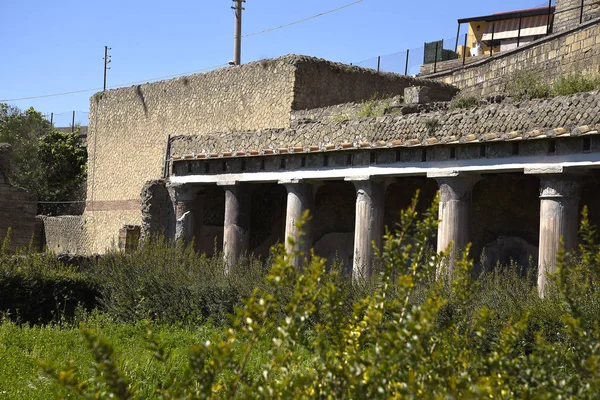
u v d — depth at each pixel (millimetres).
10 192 32219
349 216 23297
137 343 14180
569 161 14672
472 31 42375
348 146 18750
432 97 28422
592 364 5809
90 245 41188
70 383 5301
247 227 22500
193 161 23719
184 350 13711
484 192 19906
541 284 14750
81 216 42250
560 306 11062
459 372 6012
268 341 12023
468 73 28891
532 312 11430
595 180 17125
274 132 21234
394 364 5590
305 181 20312
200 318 16969
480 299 12578
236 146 22219
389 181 18828
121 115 39812
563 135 14562
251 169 21828
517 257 18969
